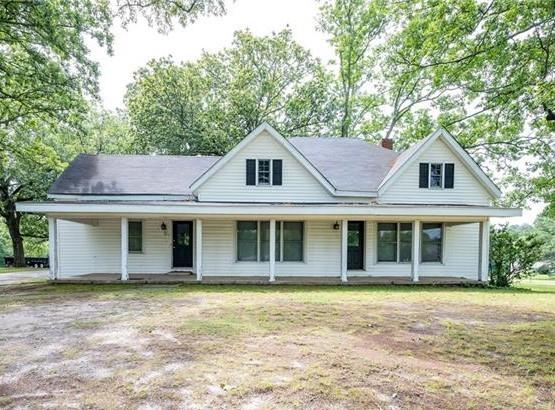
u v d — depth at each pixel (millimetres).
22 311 7680
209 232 14055
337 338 5738
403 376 4270
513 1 8844
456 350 5281
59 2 11781
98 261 14383
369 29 25094
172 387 3873
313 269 14047
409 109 24781
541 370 4574
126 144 27516
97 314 7324
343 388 3891
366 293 10430
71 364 4535
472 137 18953
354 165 15828
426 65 10891
